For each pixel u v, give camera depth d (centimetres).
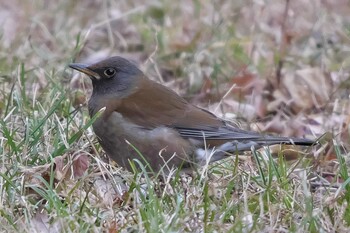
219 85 1575
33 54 1628
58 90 1427
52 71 1506
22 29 1792
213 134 1209
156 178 1161
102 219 1058
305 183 1096
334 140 1252
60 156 1189
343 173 1184
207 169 1173
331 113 1480
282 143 1203
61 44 1709
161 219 1041
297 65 1636
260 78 1586
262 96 1554
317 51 1686
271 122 1473
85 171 1176
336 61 1677
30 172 1148
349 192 1128
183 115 1215
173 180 1164
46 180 1166
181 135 1210
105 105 1220
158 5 1867
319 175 1242
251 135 1206
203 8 1830
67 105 1377
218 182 1170
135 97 1217
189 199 1088
